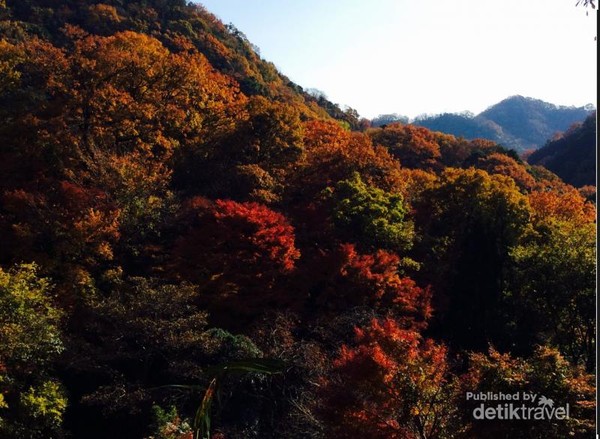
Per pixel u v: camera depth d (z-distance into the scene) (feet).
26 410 46.75
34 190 80.12
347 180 93.56
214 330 62.18
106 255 74.84
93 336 64.54
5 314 48.21
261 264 71.05
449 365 42.19
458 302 75.20
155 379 60.54
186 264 72.69
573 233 81.51
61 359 55.77
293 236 74.13
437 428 34.99
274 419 52.70
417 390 34.37
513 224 95.50
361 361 35.27
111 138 98.58
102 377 62.28
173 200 90.68
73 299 67.10
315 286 72.74
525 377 32.65
